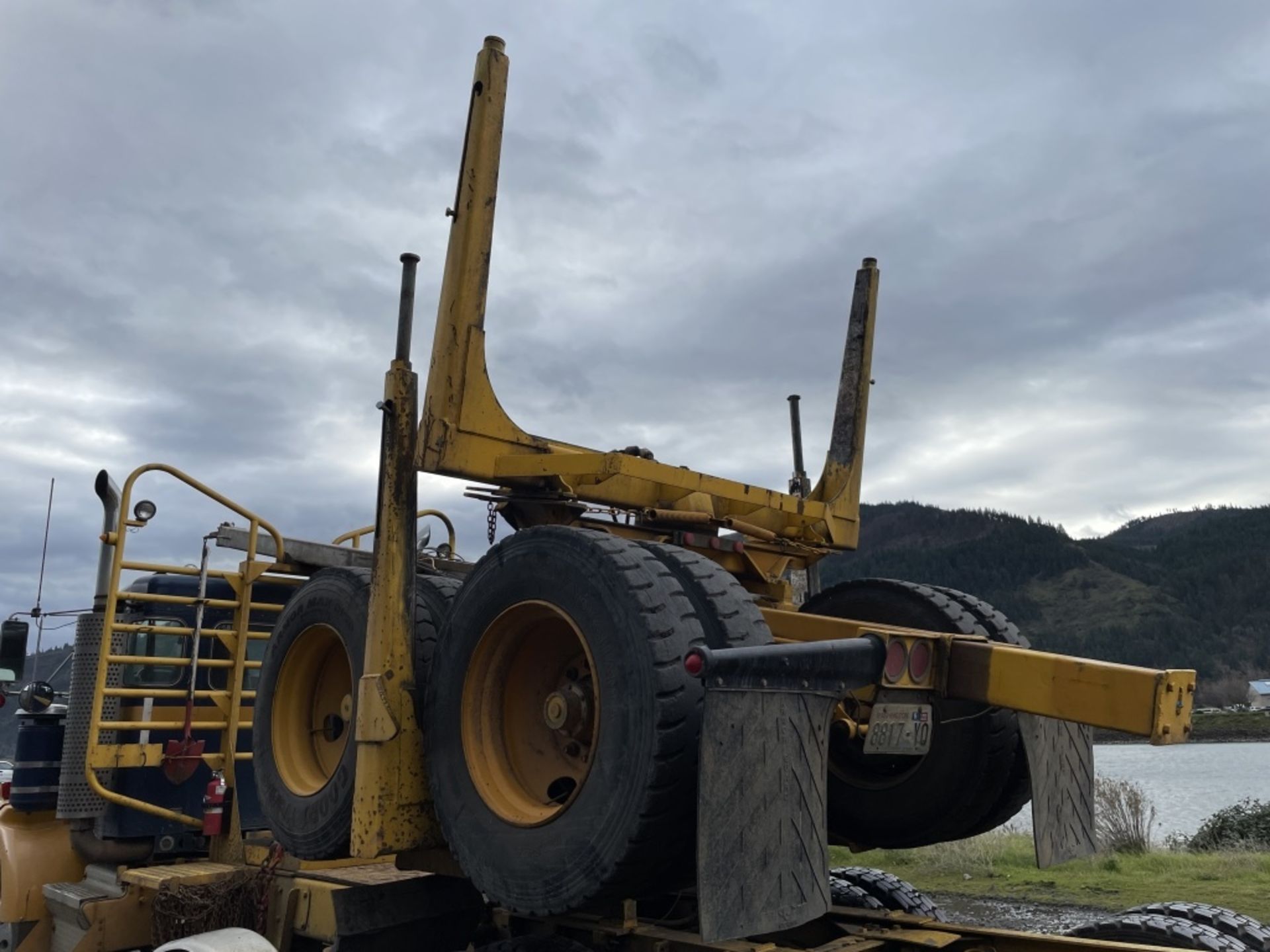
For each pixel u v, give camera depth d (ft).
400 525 11.71
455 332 11.63
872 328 16.70
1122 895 29.68
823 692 9.32
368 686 11.32
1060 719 9.67
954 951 11.41
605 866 8.98
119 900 16.74
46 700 20.17
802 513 14.71
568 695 10.19
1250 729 246.06
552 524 12.42
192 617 19.76
